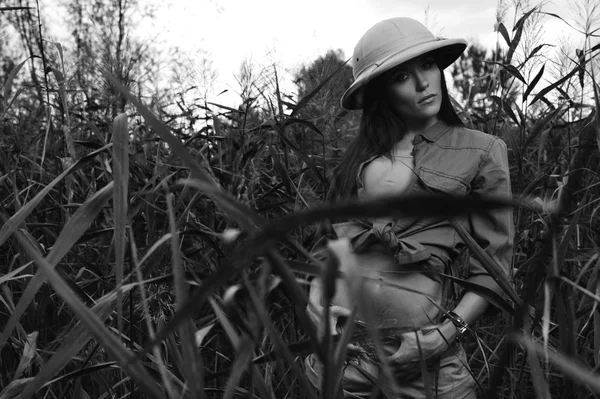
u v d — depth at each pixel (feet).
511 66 9.29
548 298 3.17
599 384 1.96
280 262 2.29
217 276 1.64
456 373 6.57
